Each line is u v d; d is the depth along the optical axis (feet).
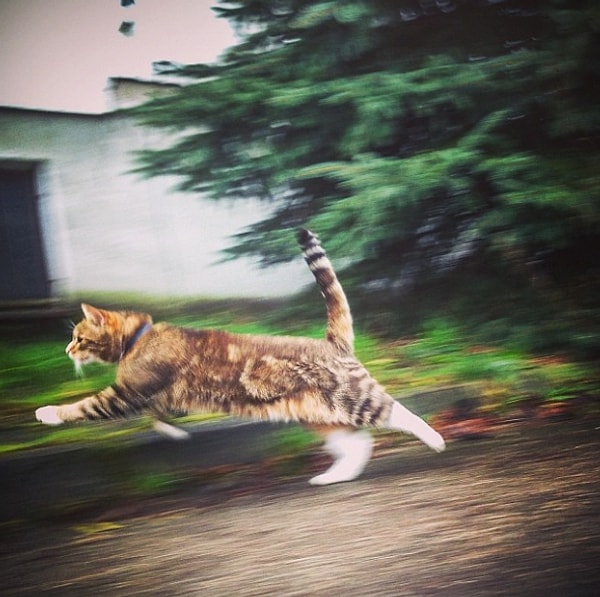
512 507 5.63
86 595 5.08
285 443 5.94
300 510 5.66
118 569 5.22
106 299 6.00
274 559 5.29
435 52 6.67
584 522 5.52
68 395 5.77
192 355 5.93
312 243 6.19
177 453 5.84
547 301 6.57
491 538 5.38
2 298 5.81
